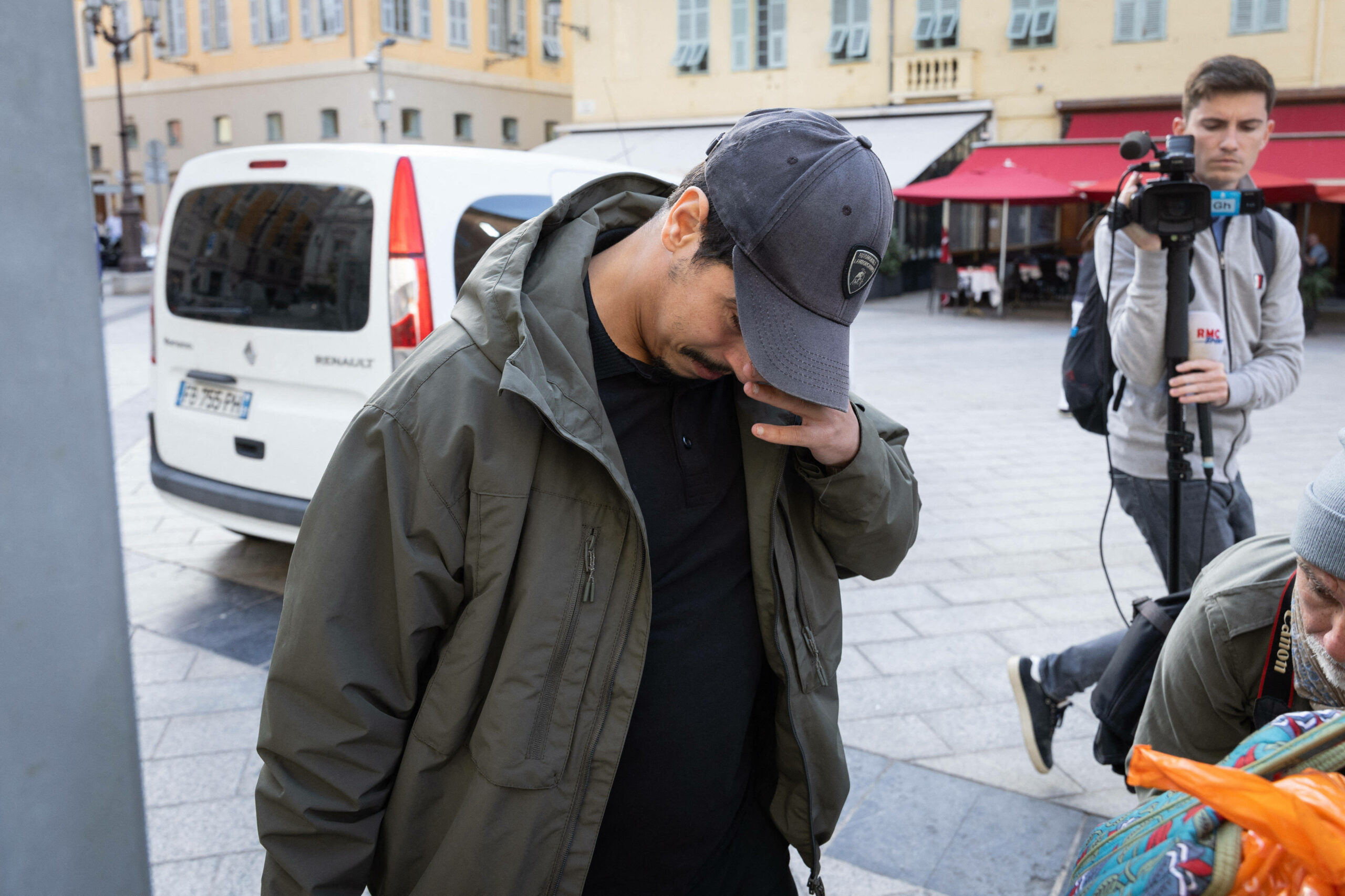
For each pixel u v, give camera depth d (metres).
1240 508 2.64
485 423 1.16
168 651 3.71
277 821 1.20
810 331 1.12
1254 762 1.06
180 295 4.16
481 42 31.23
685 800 1.34
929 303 19.17
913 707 3.30
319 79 29.89
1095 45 19.62
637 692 1.23
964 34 20.59
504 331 1.19
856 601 4.26
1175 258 2.35
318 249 3.73
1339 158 16.75
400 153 3.62
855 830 2.62
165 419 4.24
